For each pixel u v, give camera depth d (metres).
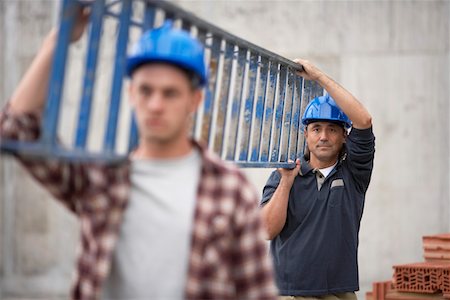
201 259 2.01
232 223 2.03
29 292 8.48
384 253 7.54
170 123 2.01
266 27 7.89
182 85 2.03
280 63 3.47
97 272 2.00
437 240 4.41
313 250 3.81
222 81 2.89
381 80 7.58
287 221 3.88
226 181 2.04
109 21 8.05
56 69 1.97
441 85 7.45
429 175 7.45
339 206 3.85
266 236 3.82
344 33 7.68
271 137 3.47
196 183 2.05
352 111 3.68
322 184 3.87
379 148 7.55
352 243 3.88
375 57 7.59
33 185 8.55
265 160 3.44
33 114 2.10
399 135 7.52
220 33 2.74
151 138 2.03
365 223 7.58
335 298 3.83
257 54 3.18
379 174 7.55
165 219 2.03
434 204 7.43
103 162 2.02
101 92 8.09
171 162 2.07
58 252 8.48
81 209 2.08
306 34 7.78
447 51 7.43
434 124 7.45
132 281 2.04
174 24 2.55
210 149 2.87
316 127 3.89
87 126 2.09
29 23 8.51
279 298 3.87
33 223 8.54
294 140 3.84
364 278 7.58
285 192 3.82
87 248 2.05
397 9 7.56
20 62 8.52
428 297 4.11
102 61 8.05
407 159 7.49
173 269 2.03
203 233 2.01
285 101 3.62
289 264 3.84
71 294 2.08
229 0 7.98
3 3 8.55
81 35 2.20
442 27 7.44
